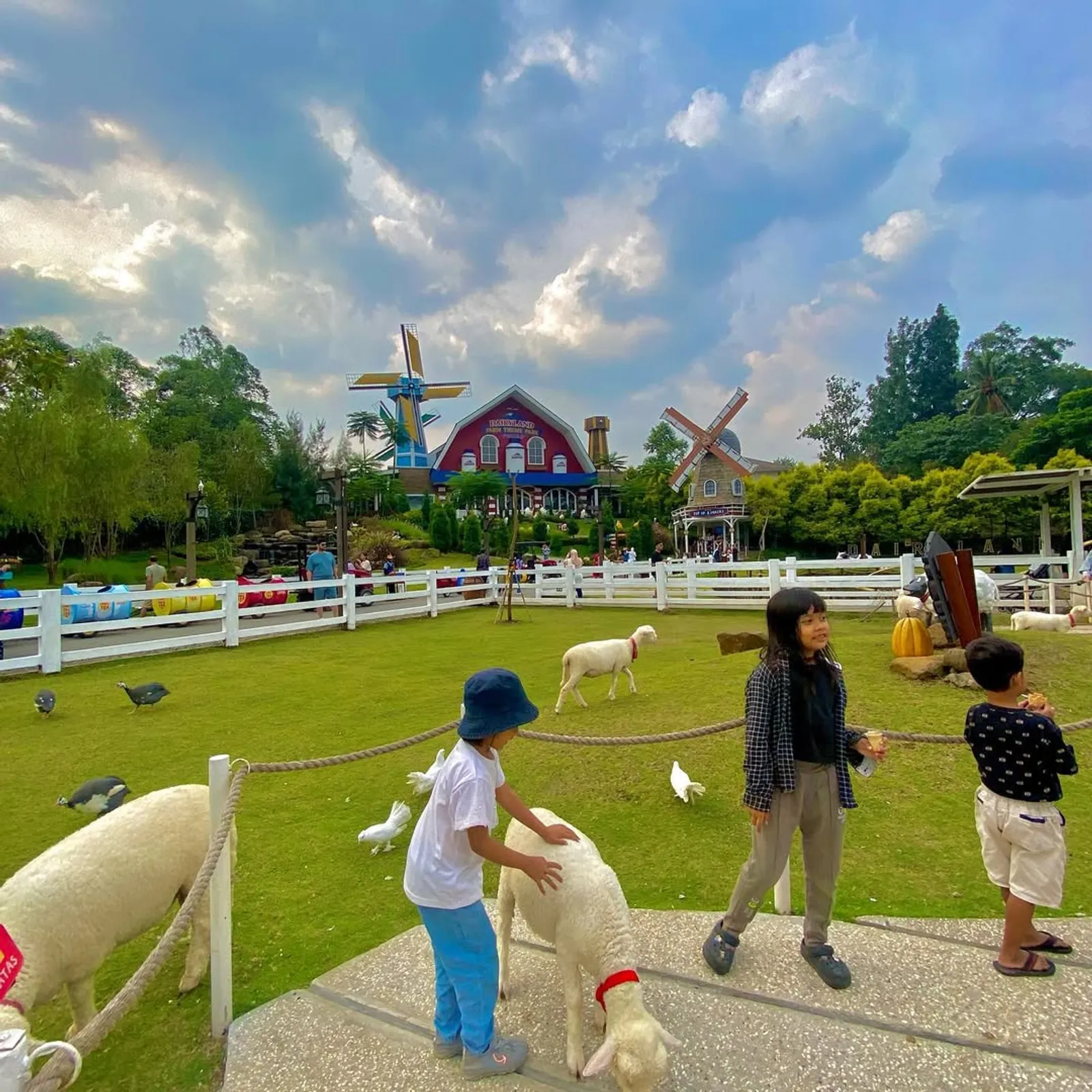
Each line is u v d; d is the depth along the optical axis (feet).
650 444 272.72
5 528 95.25
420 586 84.33
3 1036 6.23
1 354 75.56
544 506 204.03
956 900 12.03
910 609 26.43
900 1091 7.73
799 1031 8.71
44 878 9.05
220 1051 9.39
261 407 198.08
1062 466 126.82
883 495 154.30
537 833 8.81
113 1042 9.68
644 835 14.96
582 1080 8.12
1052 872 9.29
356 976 10.55
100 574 93.61
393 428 219.20
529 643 40.09
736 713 21.22
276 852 15.11
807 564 47.32
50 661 32.40
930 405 252.21
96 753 21.57
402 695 28.30
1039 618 32.09
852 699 21.25
